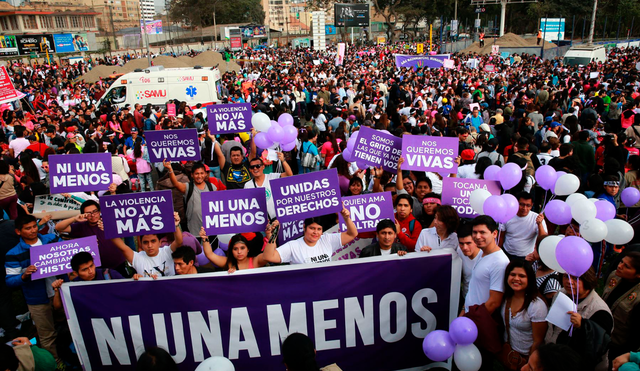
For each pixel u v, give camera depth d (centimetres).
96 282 450
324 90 1889
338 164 735
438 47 5828
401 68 3084
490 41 4897
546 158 876
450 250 458
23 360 397
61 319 541
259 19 10106
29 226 498
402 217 559
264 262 497
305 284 451
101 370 467
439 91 1806
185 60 3344
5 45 5328
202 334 456
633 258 395
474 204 505
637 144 1051
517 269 378
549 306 411
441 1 6975
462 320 396
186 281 448
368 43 8094
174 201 745
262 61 4722
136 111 1405
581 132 923
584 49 3475
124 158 959
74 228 570
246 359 461
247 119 820
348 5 7038
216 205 493
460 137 987
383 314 462
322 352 464
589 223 436
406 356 473
